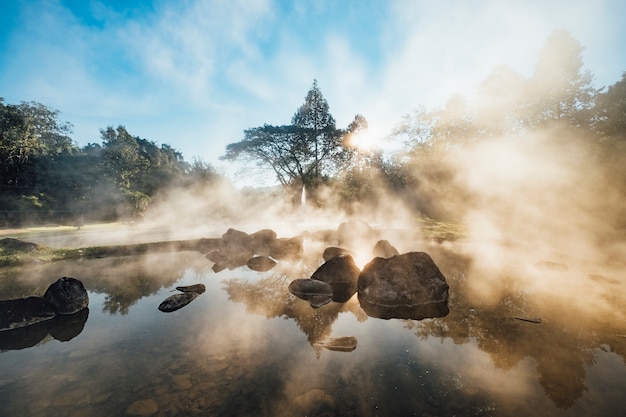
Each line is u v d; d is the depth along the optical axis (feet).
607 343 13.48
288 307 18.57
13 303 16.11
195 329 15.17
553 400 9.56
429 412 9.11
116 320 16.38
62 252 31.68
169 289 21.99
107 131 108.17
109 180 75.87
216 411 9.11
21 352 12.87
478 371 11.34
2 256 28.14
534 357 12.34
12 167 70.54
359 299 20.27
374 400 9.67
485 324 15.85
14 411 9.11
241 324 15.90
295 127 99.25
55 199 70.69
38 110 92.79
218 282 24.18
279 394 9.96
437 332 14.93
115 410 9.15
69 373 11.21
